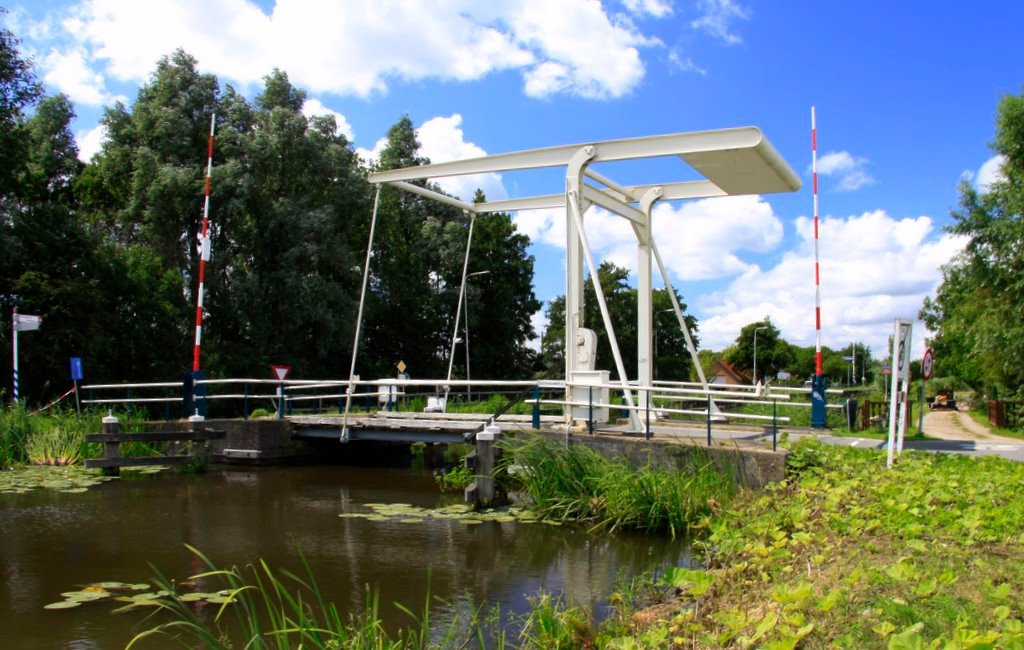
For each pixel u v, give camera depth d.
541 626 4.54
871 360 90.75
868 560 4.83
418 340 39.41
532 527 8.26
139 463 12.20
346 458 14.73
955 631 3.03
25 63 21.17
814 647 3.39
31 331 20.97
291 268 29.14
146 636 4.87
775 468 8.40
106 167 28.53
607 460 8.91
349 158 34.03
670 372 48.75
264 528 8.21
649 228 12.42
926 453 9.66
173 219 27.61
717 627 4.00
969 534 5.29
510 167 11.07
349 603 5.59
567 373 10.67
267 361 28.16
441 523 8.50
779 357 78.19
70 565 6.61
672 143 9.76
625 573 6.34
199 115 29.03
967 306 20.23
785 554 5.20
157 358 25.56
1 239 20.44
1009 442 12.70
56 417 13.62
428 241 39.28
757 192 11.34
